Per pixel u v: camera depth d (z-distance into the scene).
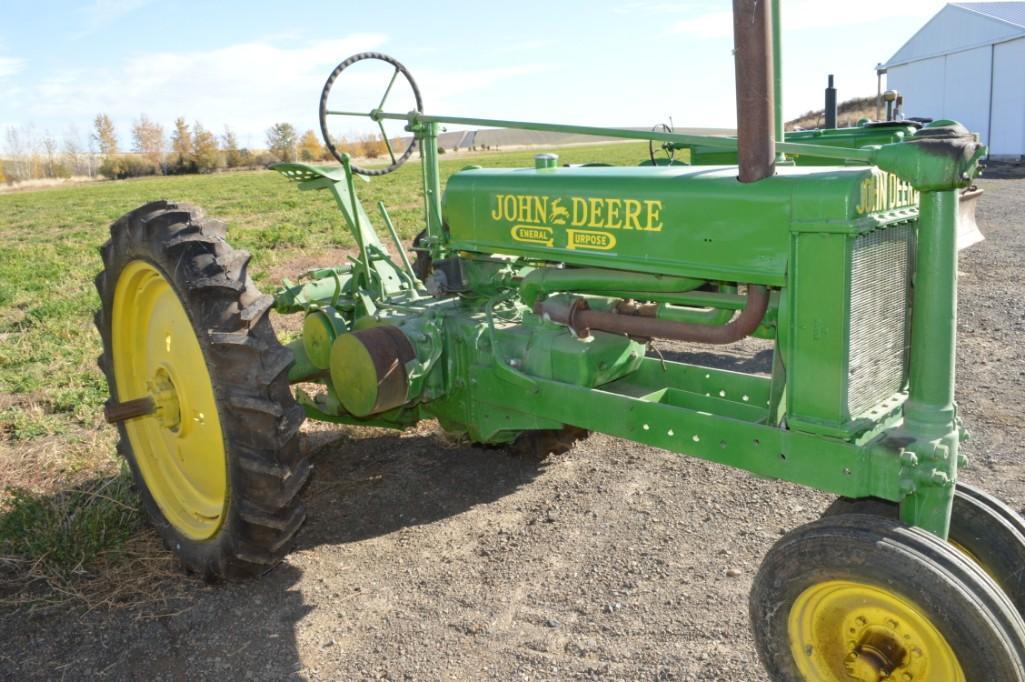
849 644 2.49
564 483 4.54
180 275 3.29
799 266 2.62
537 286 3.68
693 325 3.19
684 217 2.92
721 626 3.21
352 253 13.47
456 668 3.04
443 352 4.07
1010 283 8.77
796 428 2.73
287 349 3.38
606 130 3.25
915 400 2.54
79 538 3.84
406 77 4.55
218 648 3.21
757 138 2.69
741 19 2.59
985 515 2.79
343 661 3.10
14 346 7.81
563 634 3.21
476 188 3.70
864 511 2.76
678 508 4.20
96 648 3.22
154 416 3.85
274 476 3.27
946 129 2.40
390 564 3.78
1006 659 2.18
